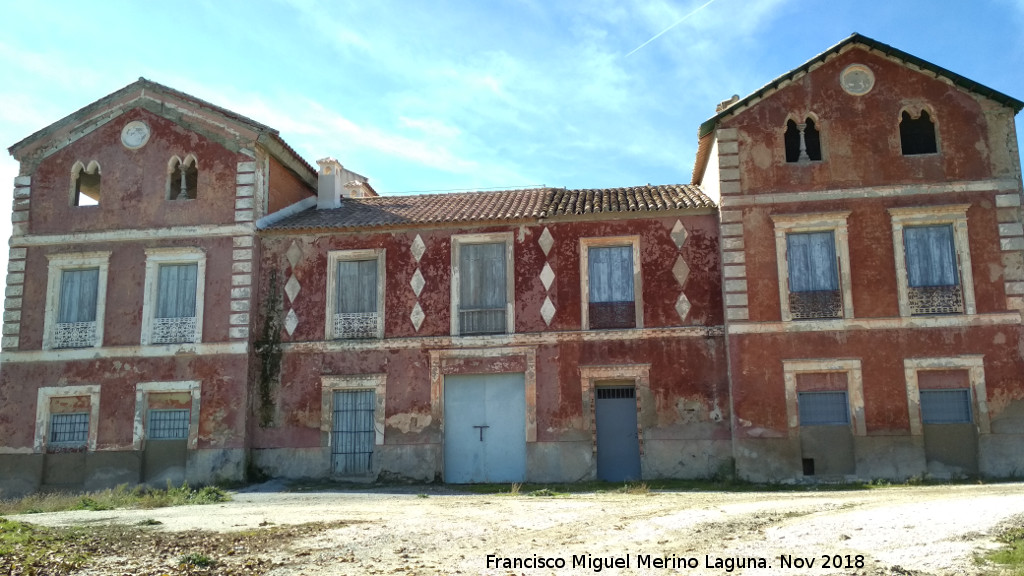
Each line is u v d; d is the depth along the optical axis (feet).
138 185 86.58
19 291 85.92
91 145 88.22
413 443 80.02
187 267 85.05
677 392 77.56
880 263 75.72
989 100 77.20
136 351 83.10
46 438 83.10
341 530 48.24
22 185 88.22
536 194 91.15
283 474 81.15
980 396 72.79
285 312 83.76
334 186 94.89
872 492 63.16
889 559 37.93
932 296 74.79
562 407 78.74
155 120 87.61
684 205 80.23
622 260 81.05
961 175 76.28
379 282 83.25
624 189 91.04
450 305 81.92
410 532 47.21
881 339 74.54
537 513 54.08
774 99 79.10
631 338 78.89
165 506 64.08
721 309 78.33
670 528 46.78
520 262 81.66
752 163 78.33
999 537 40.70
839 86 78.69
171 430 82.38
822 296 75.82
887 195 76.48
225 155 85.97
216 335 82.53
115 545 44.88
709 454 76.18
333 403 82.12
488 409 80.74
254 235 84.28
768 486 71.15
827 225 76.79
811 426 74.43
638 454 78.33
